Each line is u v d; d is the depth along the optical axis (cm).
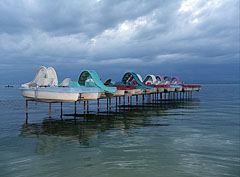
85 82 2212
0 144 1060
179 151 958
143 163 821
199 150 972
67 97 1795
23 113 2197
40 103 3353
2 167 782
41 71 2047
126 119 1816
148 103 3359
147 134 1267
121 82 3033
